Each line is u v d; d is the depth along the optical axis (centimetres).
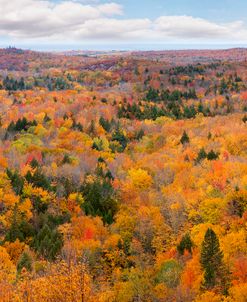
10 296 2291
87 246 5394
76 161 9469
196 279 4369
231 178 7562
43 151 10219
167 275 4488
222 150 9619
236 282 4150
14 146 10469
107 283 4616
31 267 4334
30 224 6347
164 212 6662
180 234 6000
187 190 7350
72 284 2327
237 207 6141
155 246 5853
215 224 6056
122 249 5722
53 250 5028
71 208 7056
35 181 7712
